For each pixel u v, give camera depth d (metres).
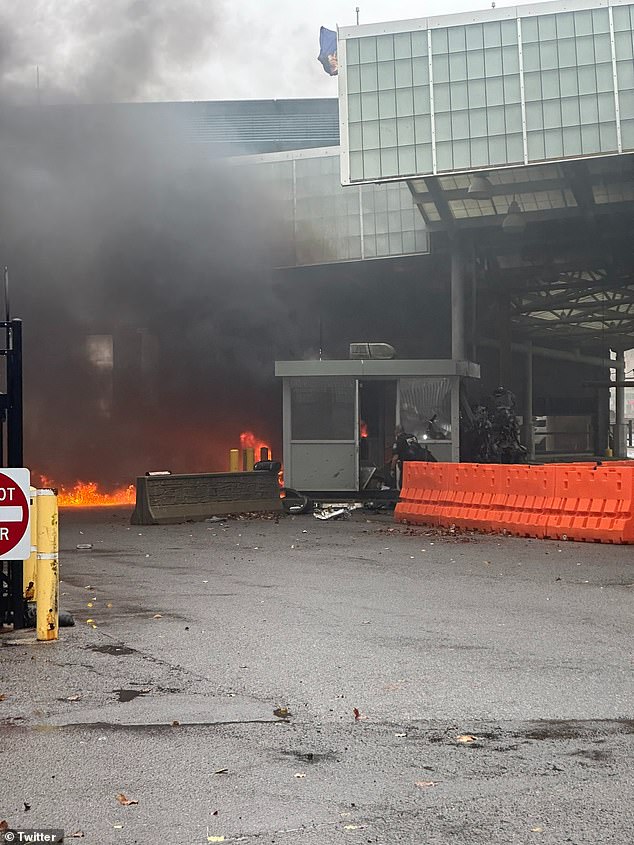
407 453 23.69
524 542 15.77
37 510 8.16
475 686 6.57
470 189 26.05
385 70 25.88
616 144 24.14
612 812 4.29
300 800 4.46
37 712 5.97
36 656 7.53
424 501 19.05
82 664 7.25
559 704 6.13
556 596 10.41
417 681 6.71
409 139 25.77
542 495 16.47
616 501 15.41
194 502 20.41
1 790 4.61
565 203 28.67
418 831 4.09
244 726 5.67
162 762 5.01
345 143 26.19
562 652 7.63
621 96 24.09
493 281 35.47
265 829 4.12
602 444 58.94
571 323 47.19
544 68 24.67
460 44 25.30
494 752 5.18
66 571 12.70
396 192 32.53
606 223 30.28
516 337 49.44
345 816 4.26
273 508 21.83
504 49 24.95
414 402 24.25
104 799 4.48
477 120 25.22
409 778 4.75
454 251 30.64
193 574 12.31
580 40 24.38
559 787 4.62
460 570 12.52
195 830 4.11
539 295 40.97
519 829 4.11
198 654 7.57
